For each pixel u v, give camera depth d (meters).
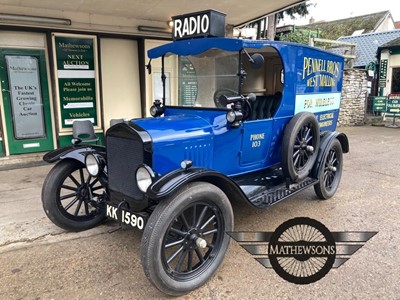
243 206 4.10
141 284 2.60
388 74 14.31
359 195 4.57
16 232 3.41
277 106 3.82
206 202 2.56
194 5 6.08
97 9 6.01
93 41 6.37
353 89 11.49
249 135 3.40
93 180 3.88
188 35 3.41
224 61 3.21
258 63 3.06
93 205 3.48
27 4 5.53
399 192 4.70
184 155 2.86
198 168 2.55
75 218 3.41
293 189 3.66
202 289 2.55
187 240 2.54
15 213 3.87
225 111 3.22
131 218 2.65
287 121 3.81
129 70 6.99
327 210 4.04
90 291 2.51
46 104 6.16
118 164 2.82
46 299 2.42
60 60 6.12
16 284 2.58
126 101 7.05
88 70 6.42
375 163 6.34
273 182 3.73
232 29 7.74
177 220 2.58
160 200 2.39
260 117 3.81
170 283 2.38
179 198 2.37
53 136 6.28
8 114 5.88
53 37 5.96
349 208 4.11
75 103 6.39
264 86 3.94
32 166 5.89
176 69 3.64
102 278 2.67
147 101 7.07
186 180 2.39
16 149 6.01
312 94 4.17
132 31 6.72
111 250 3.10
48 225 3.58
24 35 5.81
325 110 4.55
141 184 2.47
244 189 3.35
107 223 3.65
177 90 3.68
